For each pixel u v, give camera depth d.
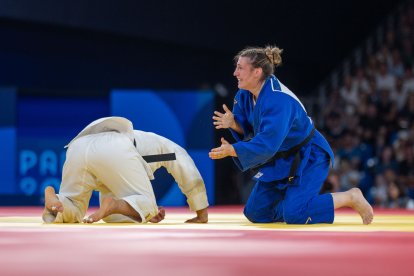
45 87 20.58
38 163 19.06
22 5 19.59
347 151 19.34
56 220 7.20
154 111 18.97
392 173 17.95
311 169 7.56
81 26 20.23
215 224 7.25
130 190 7.14
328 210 7.43
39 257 3.81
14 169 18.84
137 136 7.50
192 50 21.70
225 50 21.64
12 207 17.14
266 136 7.11
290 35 22.27
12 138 18.86
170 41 21.12
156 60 21.48
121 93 18.97
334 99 21.05
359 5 22.89
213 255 3.92
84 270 3.30
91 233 5.39
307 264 3.54
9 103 18.88
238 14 21.70
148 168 7.43
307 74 23.09
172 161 7.54
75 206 7.24
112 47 21.12
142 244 4.51
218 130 20.53
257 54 7.47
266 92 7.34
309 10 22.47
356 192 7.51
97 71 20.98
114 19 20.53
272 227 6.57
